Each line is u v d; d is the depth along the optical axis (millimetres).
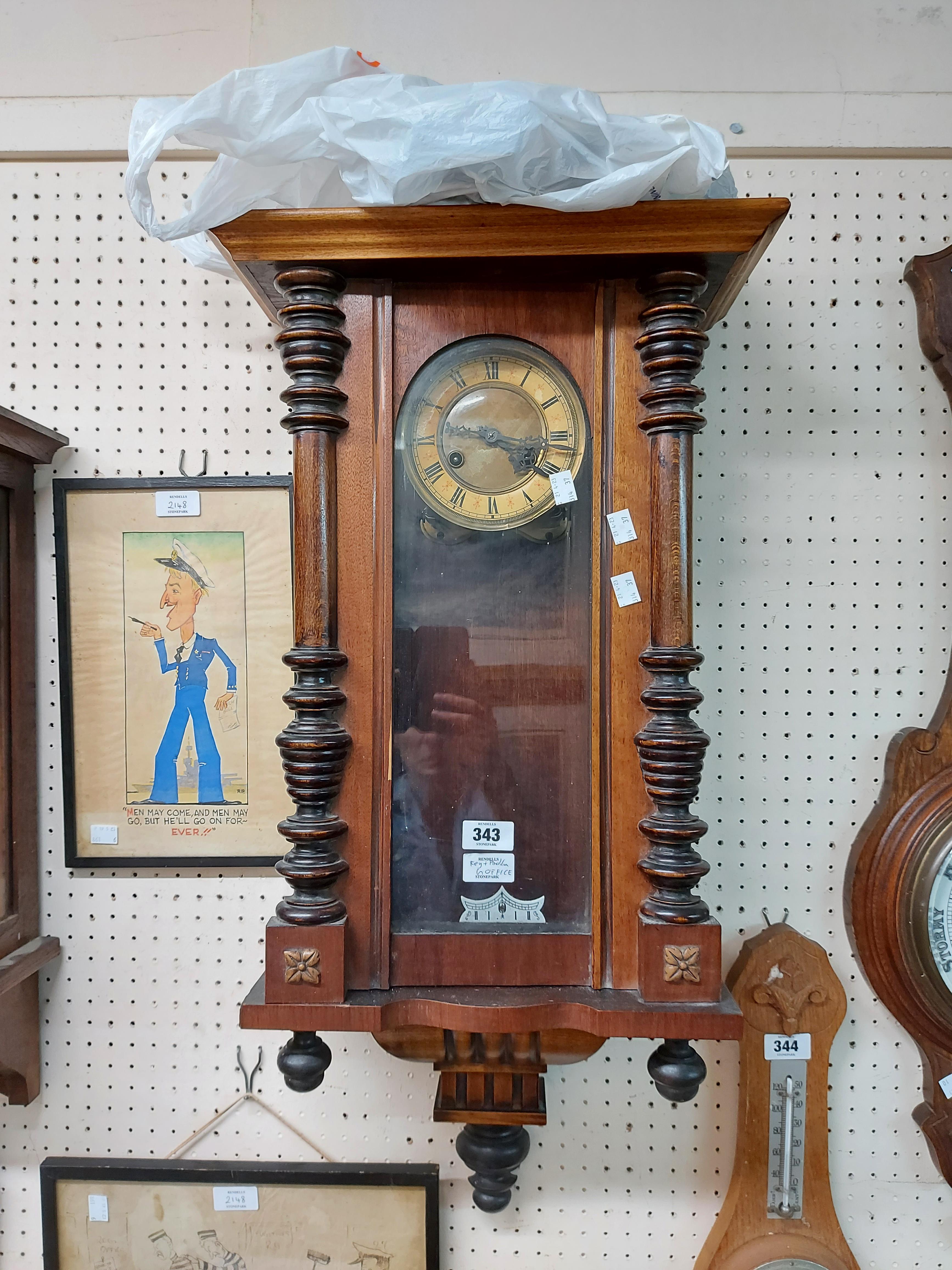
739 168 852
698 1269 844
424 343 639
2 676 808
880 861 831
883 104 847
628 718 631
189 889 870
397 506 645
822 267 853
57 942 856
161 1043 872
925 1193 856
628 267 615
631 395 632
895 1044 859
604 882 629
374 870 629
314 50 857
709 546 855
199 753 858
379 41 857
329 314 612
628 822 628
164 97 750
